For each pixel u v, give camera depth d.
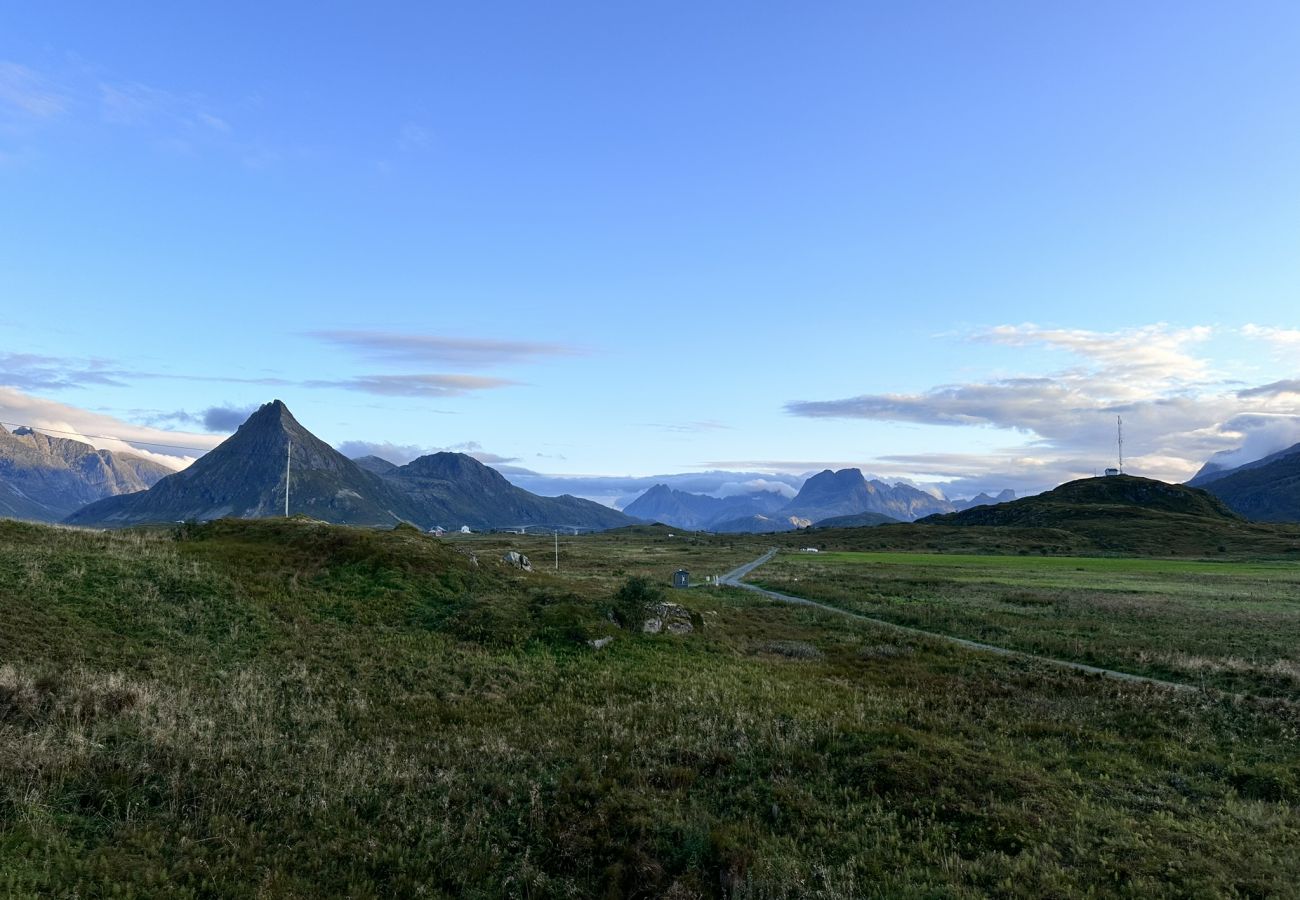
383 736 18.11
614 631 33.34
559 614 33.97
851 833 13.57
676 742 18.08
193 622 26.53
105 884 10.28
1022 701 25.14
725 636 38.00
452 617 33.50
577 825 13.49
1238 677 29.33
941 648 37.00
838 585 76.38
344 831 12.96
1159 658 33.31
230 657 23.75
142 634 23.97
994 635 43.12
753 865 12.09
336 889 11.35
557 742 17.97
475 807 14.19
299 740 17.11
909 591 70.50
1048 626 45.75
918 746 17.67
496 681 24.53
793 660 33.09
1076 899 10.95
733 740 18.58
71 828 11.76
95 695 16.72
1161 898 11.01
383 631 30.59
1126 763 17.97
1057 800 14.88
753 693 23.95
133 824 12.12
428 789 14.95
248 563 37.28
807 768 16.80
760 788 15.62
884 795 15.27
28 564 27.94
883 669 31.34
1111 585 76.81
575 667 27.12
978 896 11.07
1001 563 118.50
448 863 12.32
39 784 12.54
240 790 13.82
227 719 17.45
